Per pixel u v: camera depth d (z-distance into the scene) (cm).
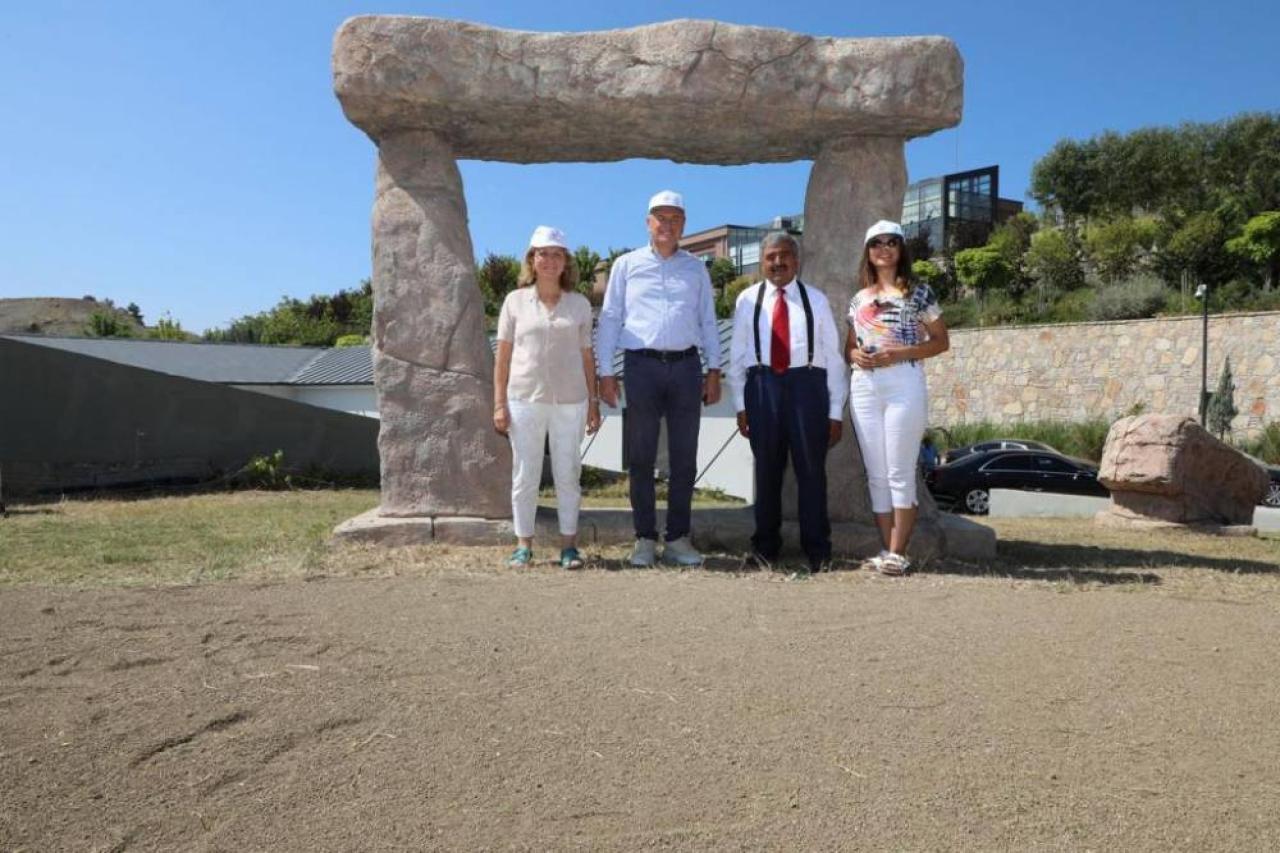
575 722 300
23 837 238
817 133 632
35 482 1177
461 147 675
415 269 634
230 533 716
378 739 288
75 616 413
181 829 241
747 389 565
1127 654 362
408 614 418
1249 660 356
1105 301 2623
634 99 595
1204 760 274
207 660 354
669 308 557
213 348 2678
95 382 1212
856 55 598
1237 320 2198
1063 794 255
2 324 6044
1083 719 302
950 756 277
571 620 408
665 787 260
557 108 604
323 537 673
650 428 560
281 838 237
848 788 259
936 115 600
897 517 535
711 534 636
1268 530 998
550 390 546
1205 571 561
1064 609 433
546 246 540
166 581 496
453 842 234
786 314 553
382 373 634
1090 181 3600
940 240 4122
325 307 4894
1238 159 3319
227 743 286
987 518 1088
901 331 530
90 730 293
